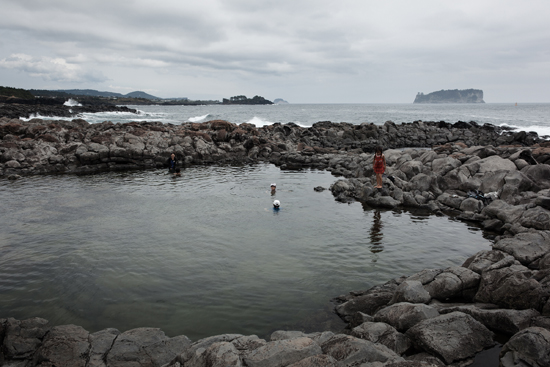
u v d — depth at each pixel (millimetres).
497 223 13859
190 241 12078
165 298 8414
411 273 9844
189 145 33844
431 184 19562
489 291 7543
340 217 15305
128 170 28125
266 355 5176
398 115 109812
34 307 8016
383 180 20031
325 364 4848
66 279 9328
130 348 6215
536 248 9562
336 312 7891
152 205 16750
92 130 37500
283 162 32562
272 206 16828
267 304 8188
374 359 5273
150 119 82938
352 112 130375
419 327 6113
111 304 8156
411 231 13602
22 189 20172
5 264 10172
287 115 105938
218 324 7395
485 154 23250
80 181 22844
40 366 5777
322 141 45625
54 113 76750
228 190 20312
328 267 10164
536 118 99250
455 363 5707
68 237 12367
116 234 12703
